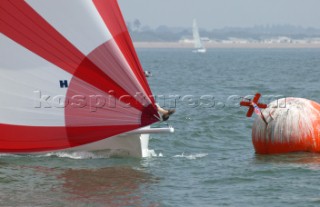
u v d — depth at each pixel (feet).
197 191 139.74
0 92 162.30
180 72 652.89
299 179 149.18
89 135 162.91
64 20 158.92
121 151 169.99
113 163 163.84
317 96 348.79
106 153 170.19
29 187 141.28
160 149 186.60
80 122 162.20
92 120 161.89
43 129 163.12
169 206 128.88
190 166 163.32
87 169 156.97
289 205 129.80
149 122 162.09
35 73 161.27
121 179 148.56
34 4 158.61
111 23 158.92
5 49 160.86
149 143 194.80
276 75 584.40
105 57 159.43
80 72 160.15
